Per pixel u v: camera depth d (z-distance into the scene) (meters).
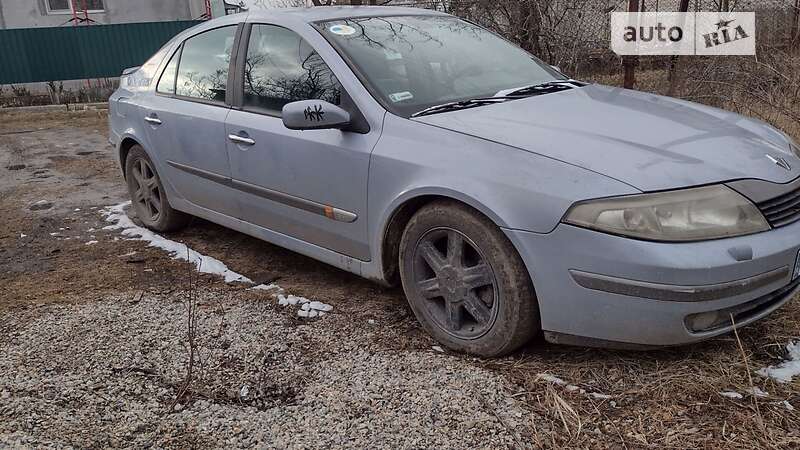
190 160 4.42
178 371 3.03
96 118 11.65
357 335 3.29
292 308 3.64
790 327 3.03
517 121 3.05
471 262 3.01
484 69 3.81
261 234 4.11
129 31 14.92
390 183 3.14
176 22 15.23
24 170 7.70
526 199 2.69
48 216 5.75
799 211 2.76
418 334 3.28
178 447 2.49
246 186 3.99
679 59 6.73
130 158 5.14
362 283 3.95
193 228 5.20
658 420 2.49
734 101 5.95
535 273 2.71
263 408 2.73
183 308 3.68
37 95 13.94
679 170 2.62
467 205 2.89
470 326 3.07
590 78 7.36
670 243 2.49
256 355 3.14
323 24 3.79
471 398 2.69
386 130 3.21
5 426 2.64
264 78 3.89
